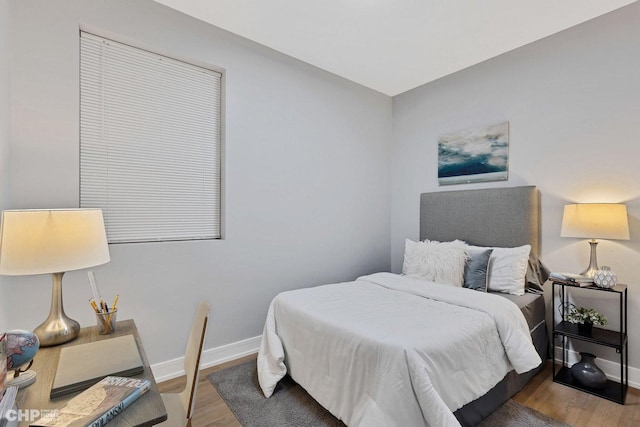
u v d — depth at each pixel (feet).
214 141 8.75
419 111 12.13
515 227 9.29
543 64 8.95
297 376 6.77
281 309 7.50
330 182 11.04
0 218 5.13
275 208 9.62
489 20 7.86
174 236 8.11
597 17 7.96
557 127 8.71
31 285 6.11
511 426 5.88
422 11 7.54
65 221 4.13
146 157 7.68
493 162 10.01
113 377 3.20
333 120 11.07
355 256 11.85
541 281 8.91
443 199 11.05
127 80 7.40
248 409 6.44
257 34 8.64
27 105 6.03
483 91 10.27
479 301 6.96
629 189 7.57
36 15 6.13
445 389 4.92
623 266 7.67
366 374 5.14
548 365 8.50
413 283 8.70
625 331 7.50
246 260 9.02
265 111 9.35
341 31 8.42
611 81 7.80
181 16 7.80
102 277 6.88
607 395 6.91
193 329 4.98
